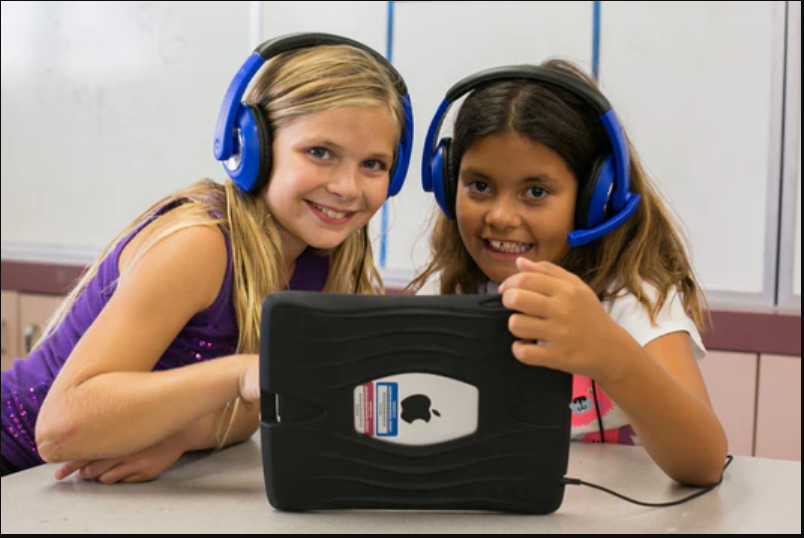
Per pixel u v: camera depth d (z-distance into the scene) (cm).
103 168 246
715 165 181
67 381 70
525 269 59
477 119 86
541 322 57
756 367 170
